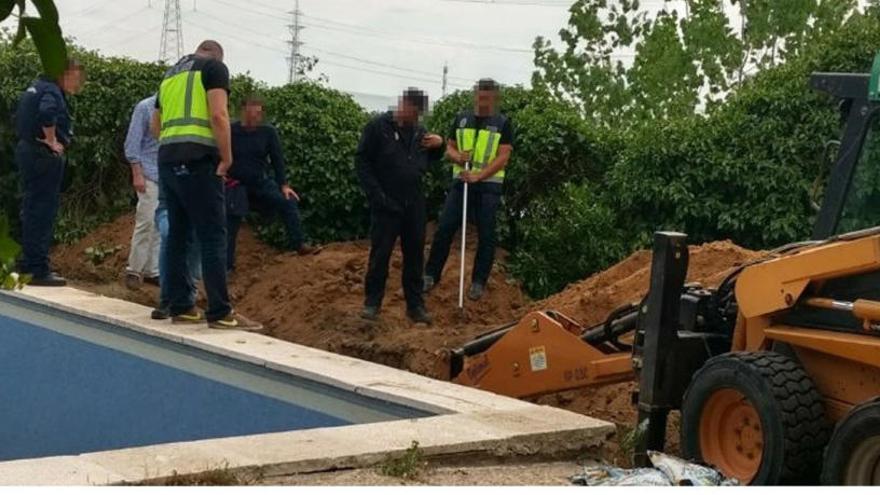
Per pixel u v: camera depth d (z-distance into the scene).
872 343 5.11
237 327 7.75
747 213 11.07
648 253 10.00
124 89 13.46
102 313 8.10
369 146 9.41
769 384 5.25
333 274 11.20
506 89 13.16
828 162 7.26
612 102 18.41
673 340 5.99
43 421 8.58
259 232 12.72
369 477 4.73
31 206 9.38
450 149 10.59
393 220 9.52
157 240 10.87
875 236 5.16
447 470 4.95
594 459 5.41
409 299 9.76
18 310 8.95
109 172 13.69
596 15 18.70
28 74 13.10
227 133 7.38
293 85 13.31
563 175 12.52
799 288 5.46
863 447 4.81
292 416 6.52
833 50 11.42
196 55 7.55
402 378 6.38
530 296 11.75
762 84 11.65
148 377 7.61
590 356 6.83
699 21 18.67
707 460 5.58
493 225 10.55
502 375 7.28
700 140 11.37
